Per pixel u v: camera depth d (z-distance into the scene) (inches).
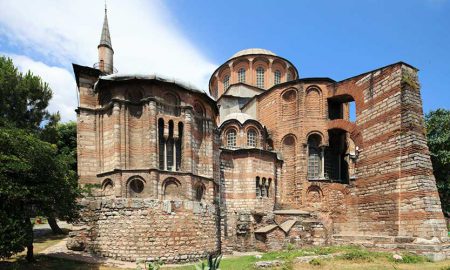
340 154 1662.2
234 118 1641.2
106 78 1071.6
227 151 1499.8
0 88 1227.9
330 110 1628.9
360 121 1390.3
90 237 1004.6
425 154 1142.3
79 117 1142.3
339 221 1434.5
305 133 1588.3
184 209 1015.0
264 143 1647.4
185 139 1119.6
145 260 935.7
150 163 1037.8
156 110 1077.8
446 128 1688.0
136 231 952.9
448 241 1048.2
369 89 1355.8
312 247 1302.9
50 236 1214.9
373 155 1294.3
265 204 1496.1
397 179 1169.4
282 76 2100.1
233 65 2106.3
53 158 804.6
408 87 1184.2
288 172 1617.9
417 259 933.2
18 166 697.0
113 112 1067.9
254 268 860.6
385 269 813.2
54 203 791.1
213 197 1193.4
